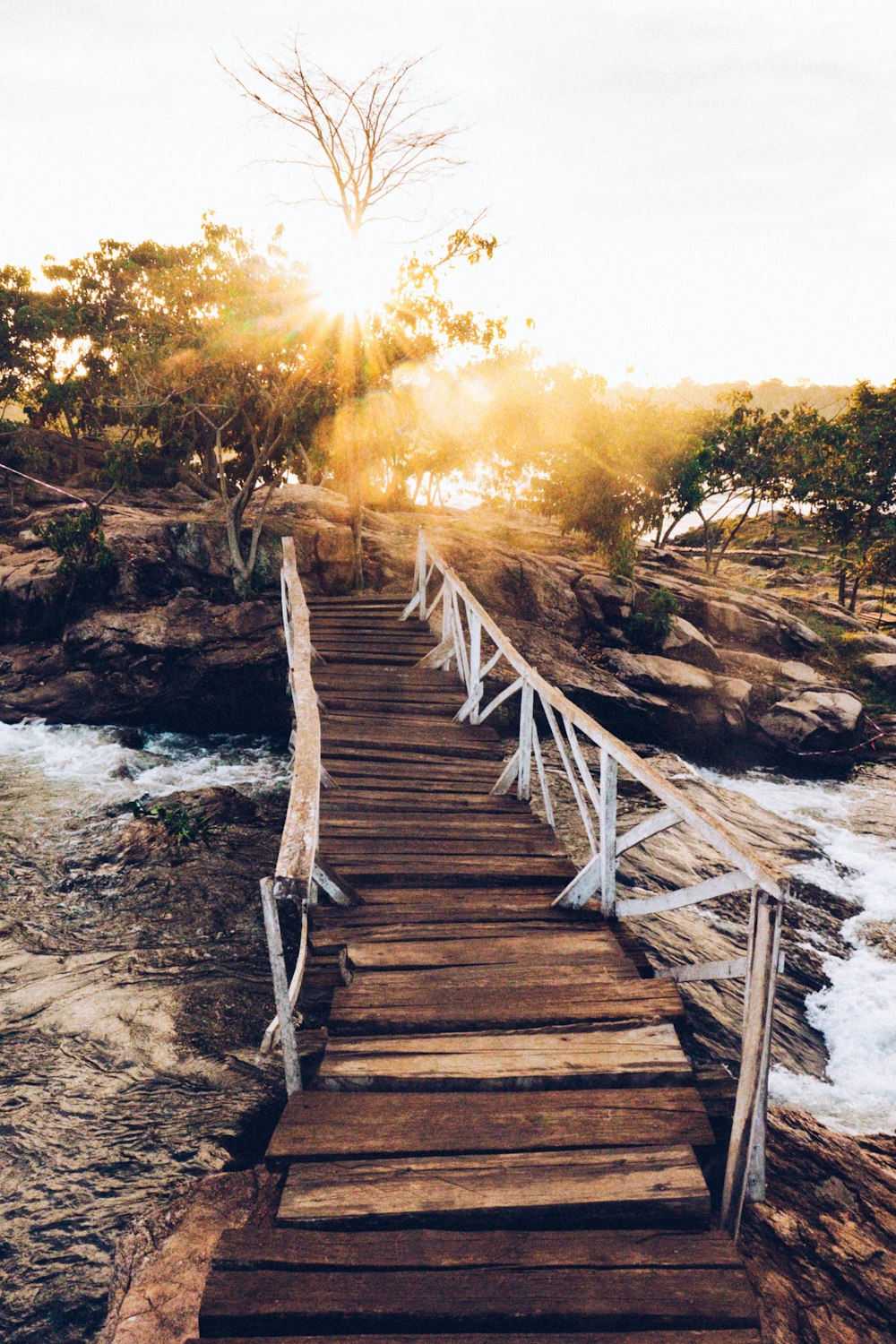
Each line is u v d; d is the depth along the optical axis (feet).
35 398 111.65
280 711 50.39
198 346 46.80
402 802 23.68
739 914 31.86
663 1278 10.04
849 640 74.95
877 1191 14.71
